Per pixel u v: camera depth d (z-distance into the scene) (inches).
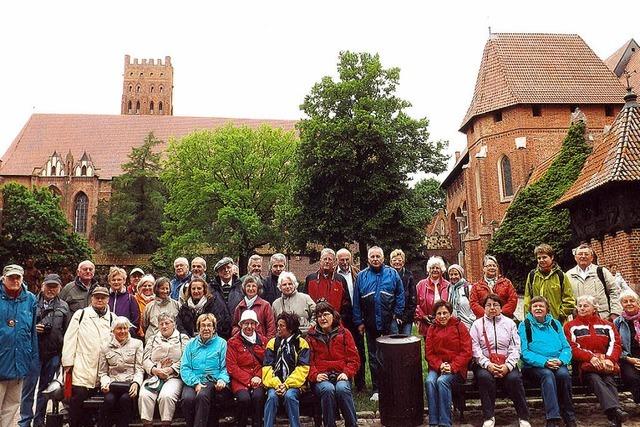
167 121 2539.4
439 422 279.4
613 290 328.5
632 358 297.4
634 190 531.2
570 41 1455.5
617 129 602.5
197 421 266.7
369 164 1055.6
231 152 1421.0
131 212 1900.8
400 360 285.6
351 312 358.9
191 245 1424.7
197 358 283.6
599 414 302.7
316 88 1112.8
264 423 269.4
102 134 2486.5
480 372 286.0
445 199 2206.0
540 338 293.9
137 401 282.0
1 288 276.2
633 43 1583.4
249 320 289.3
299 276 1972.2
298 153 1100.5
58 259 1641.2
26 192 1656.0
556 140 1294.3
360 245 1093.1
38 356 294.0
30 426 293.7
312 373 283.3
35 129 2480.3
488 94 1389.0
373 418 312.3
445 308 297.3
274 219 1444.4
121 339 287.1
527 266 936.9
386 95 1109.1
